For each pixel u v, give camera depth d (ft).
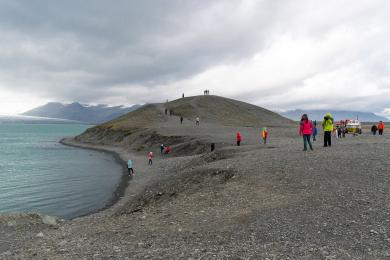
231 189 60.95
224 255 31.48
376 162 63.87
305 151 86.07
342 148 86.38
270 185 58.80
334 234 35.09
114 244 39.06
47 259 35.63
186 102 519.60
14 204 97.40
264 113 540.52
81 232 47.67
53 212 87.61
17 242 44.68
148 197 75.97
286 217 42.04
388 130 248.11
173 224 45.91
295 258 29.37
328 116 93.76
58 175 150.92
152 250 35.12
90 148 322.55
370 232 34.60
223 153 113.80
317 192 50.80
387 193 46.47
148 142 261.03
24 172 161.58
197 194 63.10
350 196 46.98
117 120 488.02
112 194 106.93
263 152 95.91
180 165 135.85
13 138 543.80
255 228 39.47
